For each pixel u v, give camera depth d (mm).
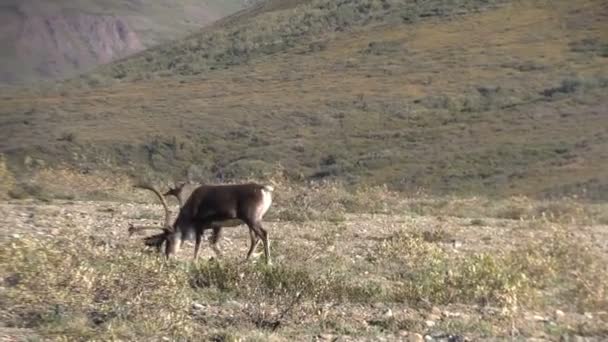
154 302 15766
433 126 100375
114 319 15273
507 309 16688
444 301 18094
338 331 15789
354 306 17672
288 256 22828
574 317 17219
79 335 14484
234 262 19375
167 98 130000
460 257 22234
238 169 87688
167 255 21594
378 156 88812
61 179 41125
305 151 95312
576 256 21250
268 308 16859
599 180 69938
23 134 110750
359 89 119188
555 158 81375
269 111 113000
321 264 22062
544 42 126562
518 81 111750
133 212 32500
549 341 15625
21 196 38281
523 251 21688
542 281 19531
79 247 19031
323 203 37531
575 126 91250
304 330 15711
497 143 88500
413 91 114812
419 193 49562
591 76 108188
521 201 40844
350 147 95500
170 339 14727
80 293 16125
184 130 106688
